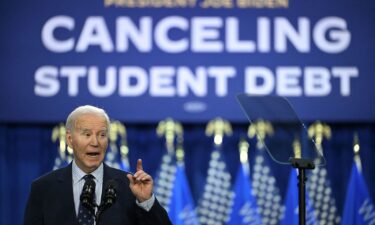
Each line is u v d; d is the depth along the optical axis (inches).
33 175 601.3
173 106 593.3
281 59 598.5
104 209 291.0
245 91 595.5
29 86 596.4
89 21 601.0
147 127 606.2
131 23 600.7
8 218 597.3
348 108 596.4
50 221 300.0
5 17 600.1
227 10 600.7
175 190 601.0
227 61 596.7
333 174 606.9
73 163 310.8
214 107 593.6
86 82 596.4
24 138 604.1
